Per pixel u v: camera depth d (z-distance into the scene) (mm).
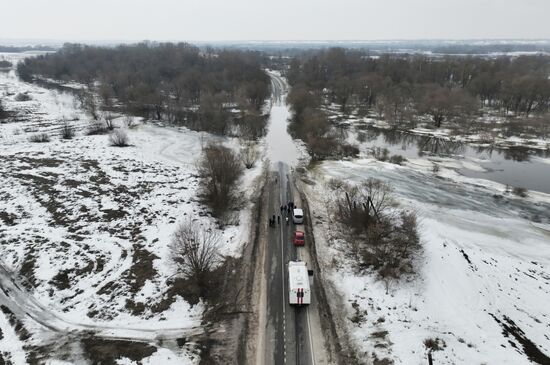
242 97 113688
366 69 167875
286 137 90625
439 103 104250
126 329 31469
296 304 33500
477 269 41062
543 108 113625
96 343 30000
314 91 133750
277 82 185625
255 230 46531
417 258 40562
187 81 126062
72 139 83938
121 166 67625
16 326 31766
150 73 149125
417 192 61438
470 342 30781
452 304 35125
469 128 102312
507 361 28891
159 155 75875
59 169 64562
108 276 37656
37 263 39125
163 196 55656
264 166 69625
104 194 55594
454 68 155250
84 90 143125
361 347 29734
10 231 44719
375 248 42219
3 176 60438
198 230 42281
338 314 33188
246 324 32031
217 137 88500
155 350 29266
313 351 29516
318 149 76938
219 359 28719
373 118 114938
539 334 32688
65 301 34594
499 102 127562
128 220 48250
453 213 54781
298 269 34938
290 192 58094
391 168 71750
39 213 49281
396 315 33094
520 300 37031
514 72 140750
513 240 48500
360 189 57875
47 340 30328
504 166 76562
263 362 28609
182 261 38188
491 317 34188
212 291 35656
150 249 41812
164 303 34125
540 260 44562
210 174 54844
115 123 99438
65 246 42125
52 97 134250
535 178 70125
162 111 107500
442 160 79062
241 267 39344
